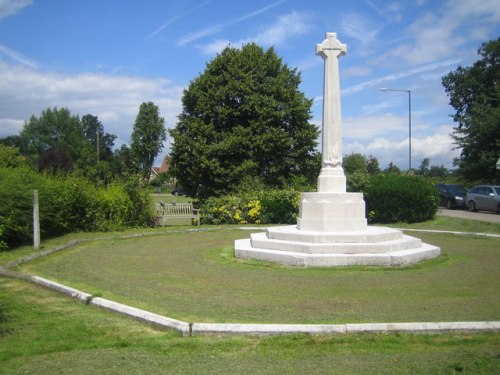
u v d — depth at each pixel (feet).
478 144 125.59
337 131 42.52
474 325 19.75
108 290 27.91
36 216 44.78
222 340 19.08
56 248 45.52
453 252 42.27
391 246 37.09
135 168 77.15
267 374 15.90
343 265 35.14
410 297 25.77
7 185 45.16
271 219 72.33
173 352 17.94
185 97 100.12
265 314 22.57
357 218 40.52
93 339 19.42
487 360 16.75
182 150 96.63
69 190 58.23
